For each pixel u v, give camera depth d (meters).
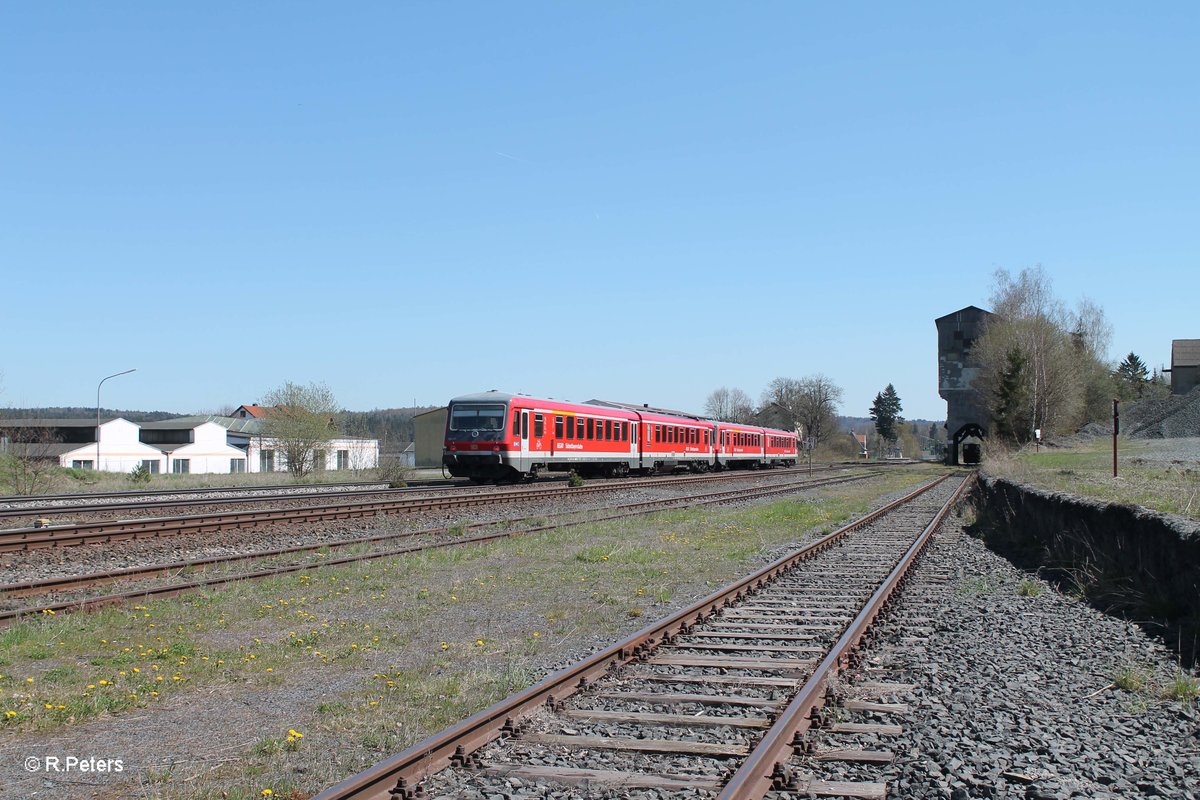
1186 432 65.88
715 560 17.33
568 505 29.06
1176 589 11.41
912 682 8.45
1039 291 85.06
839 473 64.06
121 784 6.16
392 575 15.06
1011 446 70.44
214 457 85.81
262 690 8.48
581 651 9.95
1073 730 6.99
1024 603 12.98
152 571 14.60
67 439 79.00
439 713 7.55
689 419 55.97
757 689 8.24
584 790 5.84
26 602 12.13
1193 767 6.15
